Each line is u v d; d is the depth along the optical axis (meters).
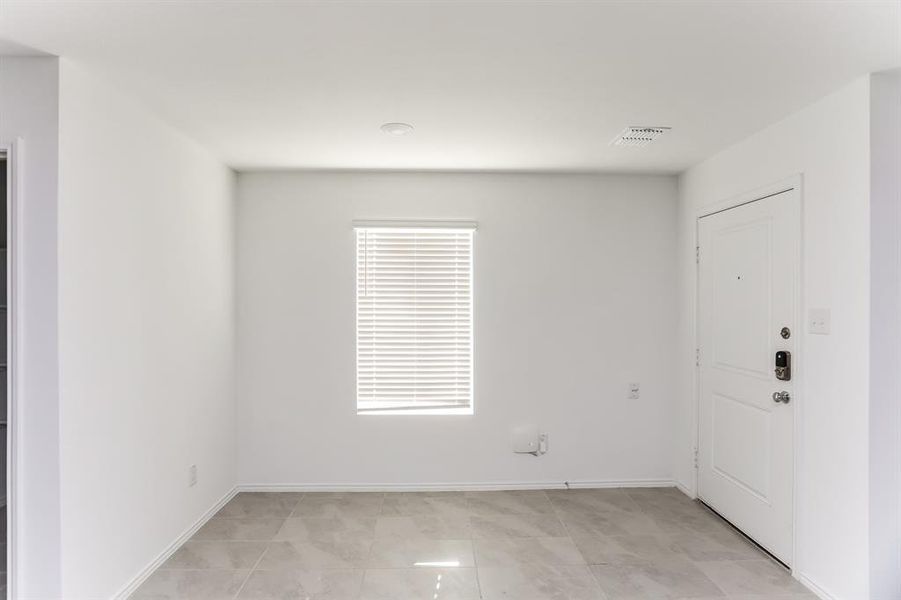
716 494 3.26
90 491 2.12
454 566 2.62
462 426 3.75
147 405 2.55
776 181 2.66
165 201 2.71
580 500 3.52
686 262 3.63
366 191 3.72
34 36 1.80
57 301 1.95
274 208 3.70
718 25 1.73
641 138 2.94
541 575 2.53
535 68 2.06
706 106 2.45
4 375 2.31
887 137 2.10
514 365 3.76
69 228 2.01
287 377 3.72
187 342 2.96
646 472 3.79
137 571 2.45
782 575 2.52
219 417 3.40
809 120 2.43
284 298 3.71
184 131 2.84
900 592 2.08
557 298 3.77
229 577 2.52
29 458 1.95
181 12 1.65
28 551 1.95
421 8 1.63
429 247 3.76
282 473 3.72
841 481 2.22
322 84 2.21
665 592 2.38
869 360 2.08
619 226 3.78
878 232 2.09
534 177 3.75
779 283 2.64
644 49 1.90
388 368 3.76
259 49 1.91
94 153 2.15
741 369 2.97
